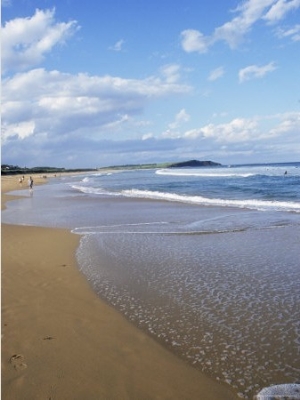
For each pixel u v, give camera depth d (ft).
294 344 16.14
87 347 16.10
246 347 16.02
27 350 15.74
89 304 21.12
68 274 26.81
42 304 21.03
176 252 32.96
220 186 116.78
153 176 237.86
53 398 12.53
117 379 13.71
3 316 19.33
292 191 90.22
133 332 17.58
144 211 62.23
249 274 26.07
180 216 55.06
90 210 65.72
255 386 13.33
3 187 157.89
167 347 16.16
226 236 39.47
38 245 36.22
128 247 35.19
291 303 20.61
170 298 21.91
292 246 33.73
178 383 13.55
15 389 13.00
